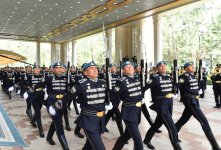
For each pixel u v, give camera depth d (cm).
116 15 2431
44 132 703
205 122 541
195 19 3136
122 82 457
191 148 555
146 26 2594
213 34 2898
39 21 2811
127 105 460
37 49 4541
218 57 2855
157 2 1975
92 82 414
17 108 1099
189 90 555
